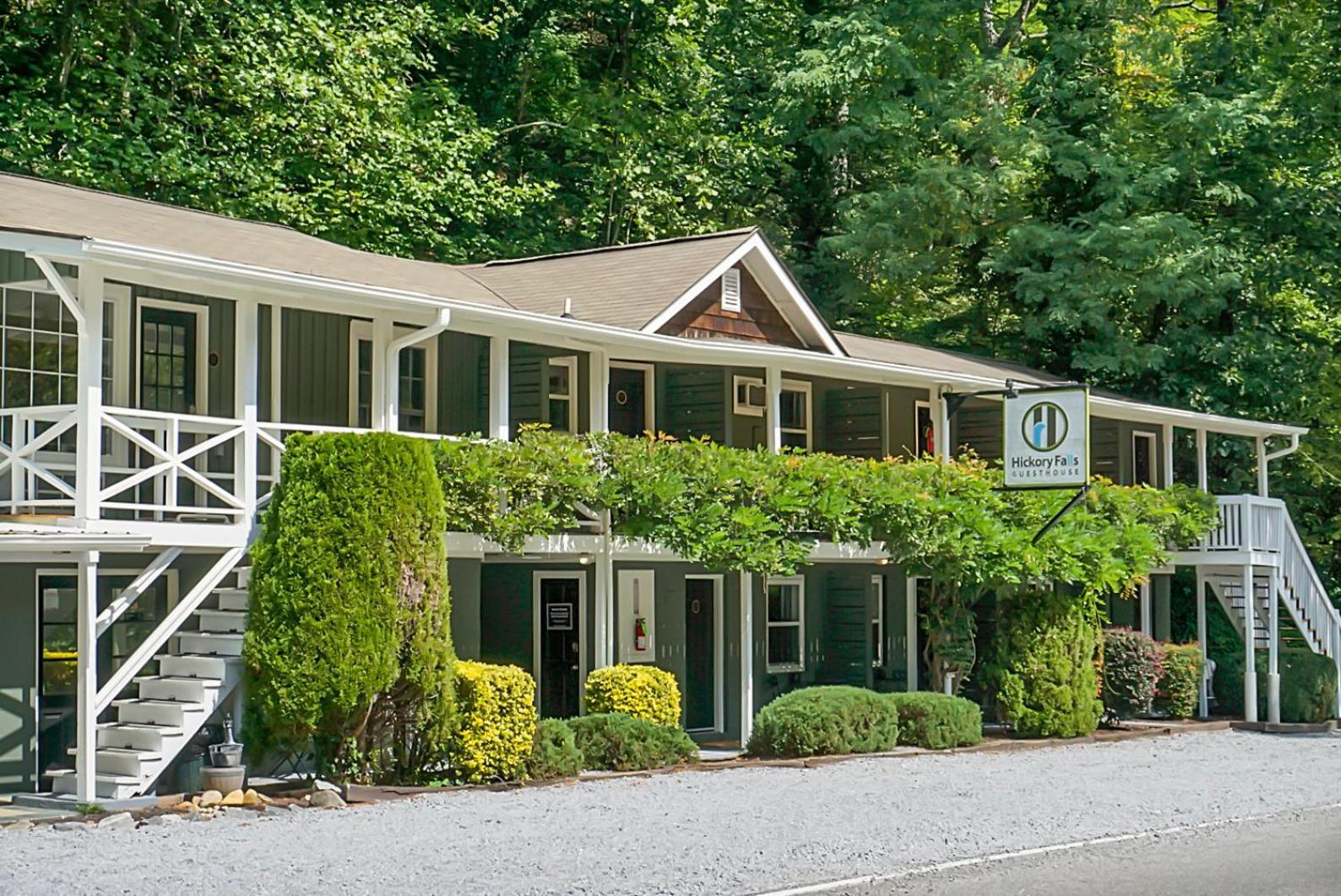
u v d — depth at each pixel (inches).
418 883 443.8
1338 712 1136.8
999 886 462.3
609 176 1457.9
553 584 895.1
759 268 995.3
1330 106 1333.7
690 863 484.4
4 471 652.1
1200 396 1336.1
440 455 722.2
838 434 1083.3
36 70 1095.6
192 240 737.6
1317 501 1457.9
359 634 627.5
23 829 546.3
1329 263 1348.4
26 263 702.5
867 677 1041.5
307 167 1202.6
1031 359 1413.6
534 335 797.2
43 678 682.2
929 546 896.3
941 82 1409.9
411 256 1284.4
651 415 975.0
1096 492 1026.1
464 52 1507.1
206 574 678.5
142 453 740.0
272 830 544.1
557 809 601.3
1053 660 946.1
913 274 1397.6
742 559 817.5
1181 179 1363.2
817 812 600.7
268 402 777.6
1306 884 470.6
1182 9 1528.1
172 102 1136.8
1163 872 492.4
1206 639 1216.8
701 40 1582.2
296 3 1189.1
